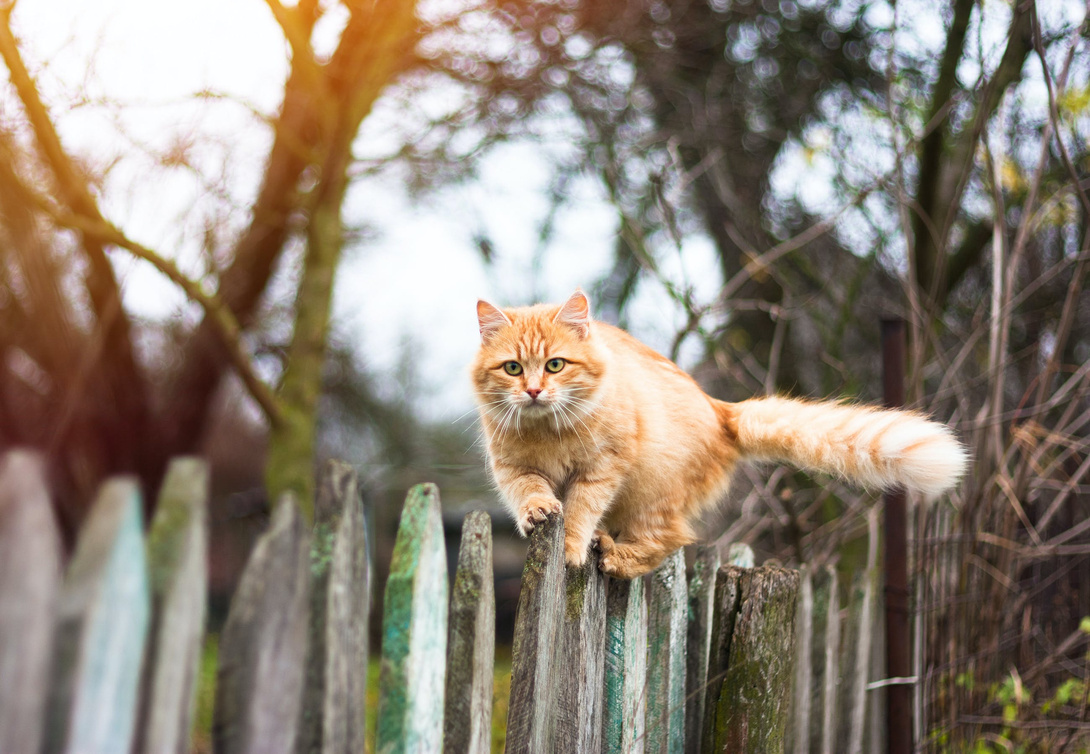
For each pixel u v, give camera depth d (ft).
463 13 22.66
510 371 10.76
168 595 3.92
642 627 8.75
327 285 21.33
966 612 13.17
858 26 26.61
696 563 10.34
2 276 15.58
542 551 6.69
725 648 9.43
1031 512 16.81
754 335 27.84
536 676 6.40
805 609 10.91
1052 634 16.11
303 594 4.60
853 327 26.11
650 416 10.63
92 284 17.79
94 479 16.79
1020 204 22.26
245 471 33.37
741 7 27.61
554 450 10.21
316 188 20.84
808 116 27.32
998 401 13.50
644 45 26.50
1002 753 13.42
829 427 10.62
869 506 15.96
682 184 19.62
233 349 18.31
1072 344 24.14
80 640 3.46
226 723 4.21
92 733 3.54
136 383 18.51
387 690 5.19
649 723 8.96
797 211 26.84
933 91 22.85
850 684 12.21
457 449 37.63
